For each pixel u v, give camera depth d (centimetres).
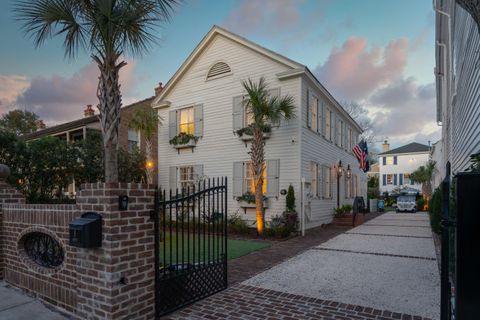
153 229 359
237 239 936
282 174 1122
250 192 1176
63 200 1217
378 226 1279
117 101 473
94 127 1584
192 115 1398
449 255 214
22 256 464
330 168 1456
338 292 448
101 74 469
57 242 398
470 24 561
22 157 1041
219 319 359
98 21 448
